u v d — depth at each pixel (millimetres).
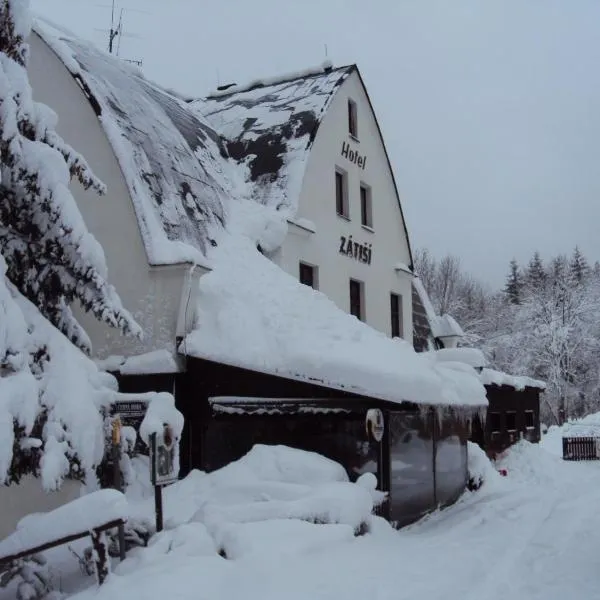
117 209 12914
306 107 18500
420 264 62594
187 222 13586
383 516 10438
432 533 10344
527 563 8016
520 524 10812
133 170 13047
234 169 17547
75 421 7465
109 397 8352
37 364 7723
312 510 8086
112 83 15125
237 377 11828
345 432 11109
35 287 8695
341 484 9102
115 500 6121
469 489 15469
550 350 50688
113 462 7867
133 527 7758
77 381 7719
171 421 7559
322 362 11117
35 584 7098
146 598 5461
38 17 15367
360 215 19750
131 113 14617
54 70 14016
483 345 55344
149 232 12484
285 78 21547
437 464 13109
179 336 11969
